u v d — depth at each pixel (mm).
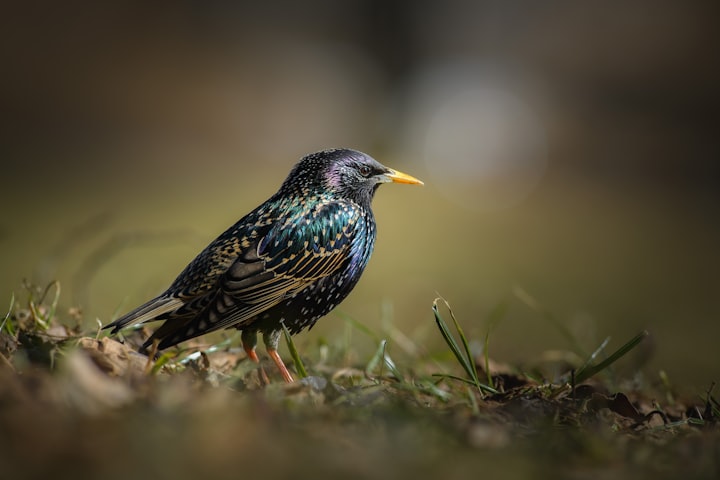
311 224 6074
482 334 10695
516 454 3869
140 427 3383
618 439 4371
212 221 17219
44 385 3811
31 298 6051
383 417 4148
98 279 11883
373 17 36906
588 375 5523
